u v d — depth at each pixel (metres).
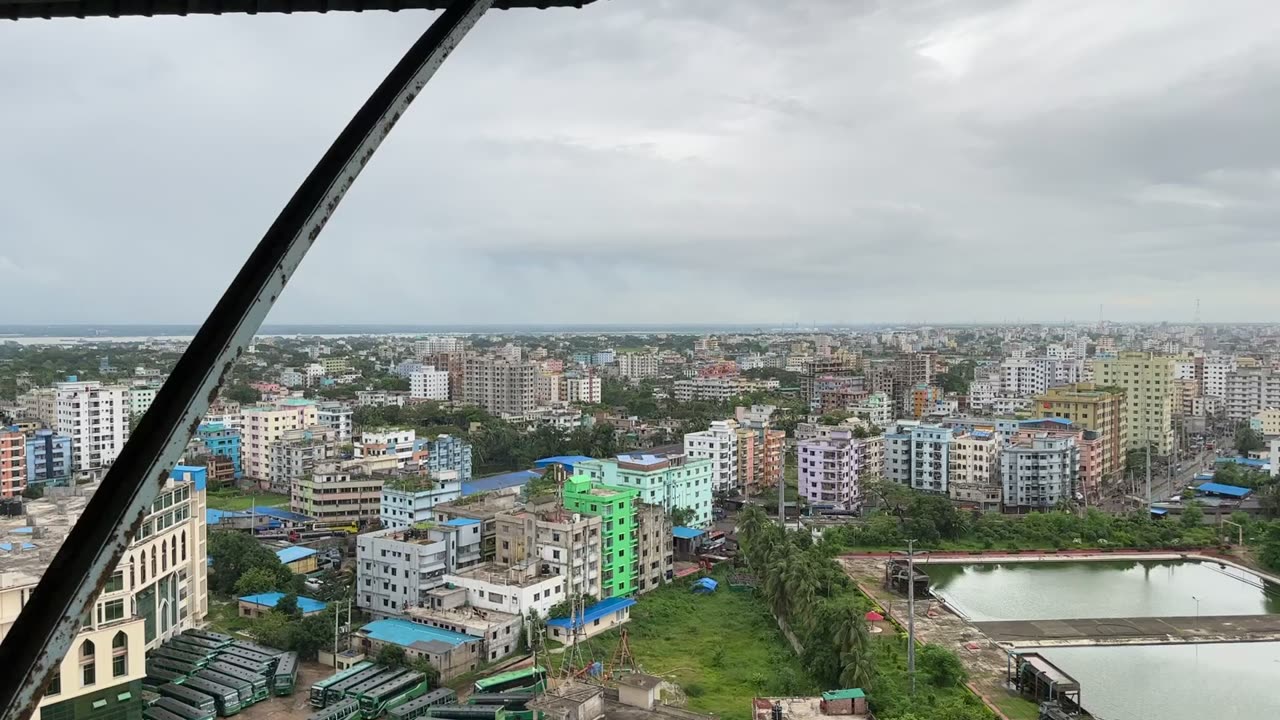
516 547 83.81
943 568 105.88
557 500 92.19
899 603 87.31
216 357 7.34
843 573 94.38
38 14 10.66
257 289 7.60
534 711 55.69
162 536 70.44
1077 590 96.44
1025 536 116.38
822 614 66.94
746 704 61.66
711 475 123.94
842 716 56.62
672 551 96.88
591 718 55.03
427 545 79.00
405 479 106.31
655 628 80.12
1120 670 72.50
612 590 86.25
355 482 119.31
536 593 76.44
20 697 6.41
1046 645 77.50
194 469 78.44
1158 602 91.88
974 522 119.31
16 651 6.51
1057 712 57.84
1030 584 98.94
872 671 62.62
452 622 72.81
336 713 58.72
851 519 127.62
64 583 6.66
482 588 77.25
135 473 6.98
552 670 65.81
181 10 10.87
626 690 57.69
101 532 6.80
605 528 85.88
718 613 84.94
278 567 89.38
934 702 61.72
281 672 65.19
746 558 96.31
